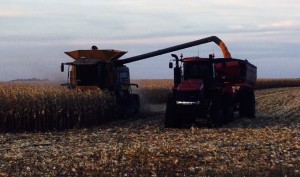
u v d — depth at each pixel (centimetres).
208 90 2630
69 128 2675
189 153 1714
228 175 1332
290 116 3250
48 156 1716
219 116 2616
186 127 2622
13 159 1658
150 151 1756
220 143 1952
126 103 3362
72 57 3319
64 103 2647
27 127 2583
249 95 3130
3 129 2552
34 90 2747
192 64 2658
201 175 1373
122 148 1862
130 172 1429
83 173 1421
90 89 3064
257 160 1586
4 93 2625
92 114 2800
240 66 2961
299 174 1334
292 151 1762
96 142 2070
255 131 2350
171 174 1398
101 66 3200
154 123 2858
